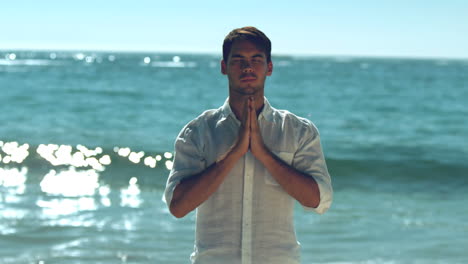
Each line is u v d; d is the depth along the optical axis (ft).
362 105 84.38
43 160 36.37
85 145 42.29
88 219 22.31
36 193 27.17
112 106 73.92
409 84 145.69
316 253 18.74
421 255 18.63
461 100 94.17
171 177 7.00
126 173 33.35
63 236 19.85
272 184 6.88
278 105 83.92
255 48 6.90
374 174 35.27
